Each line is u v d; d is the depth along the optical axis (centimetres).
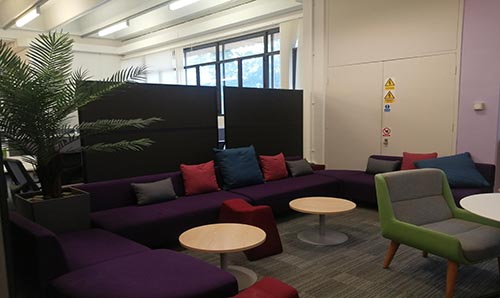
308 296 262
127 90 385
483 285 272
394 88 515
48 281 213
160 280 200
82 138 356
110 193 362
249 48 807
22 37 840
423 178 306
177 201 382
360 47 548
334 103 589
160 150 422
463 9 441
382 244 362
